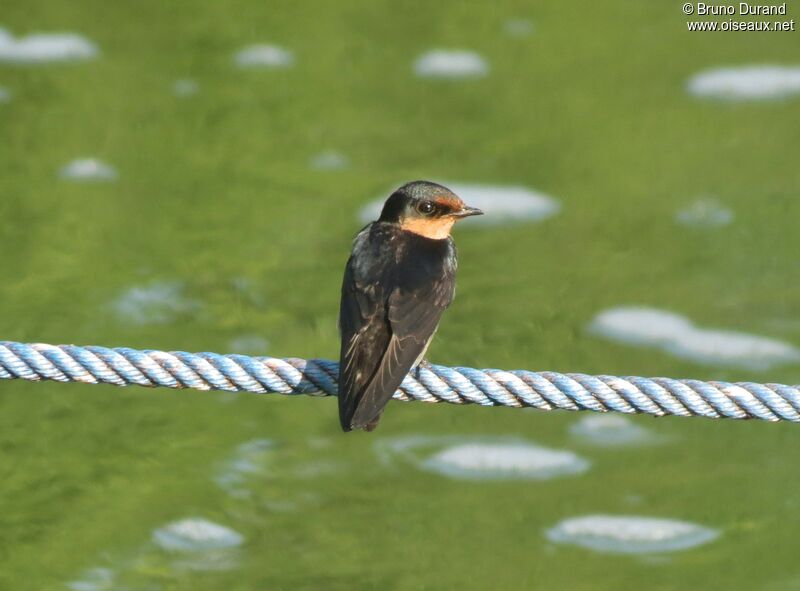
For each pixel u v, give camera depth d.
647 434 13.81
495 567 11.83
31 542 11.90
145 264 16.39
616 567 11.89
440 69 21.58
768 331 15.34
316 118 19.98
